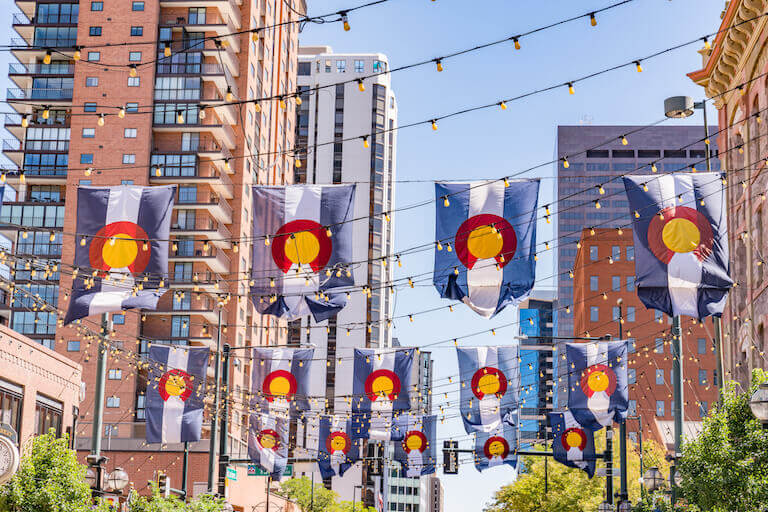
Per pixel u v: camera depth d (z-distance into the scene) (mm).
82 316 36688
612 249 183125
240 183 129750
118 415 112375
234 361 124000
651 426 142500
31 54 127375
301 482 167500
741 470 36312
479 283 36906
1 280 43406
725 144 77000
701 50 80000
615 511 69938
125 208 37062
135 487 95062
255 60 137750
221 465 64000
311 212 38844
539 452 64438
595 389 53344
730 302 74625
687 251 37750
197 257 119750
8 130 125625
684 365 161250
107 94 123438
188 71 124188
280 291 38500
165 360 56125
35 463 42500
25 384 51719
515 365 56531
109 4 125312
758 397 26141
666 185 38375
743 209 71875
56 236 121688
